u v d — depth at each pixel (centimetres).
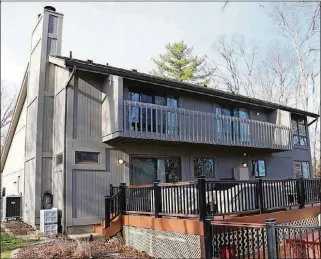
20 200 1498
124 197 996
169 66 3312
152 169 1296
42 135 1232
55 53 1290
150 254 850
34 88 1352
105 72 1131
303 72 2595
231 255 729
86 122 1150
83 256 743
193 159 1412
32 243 884
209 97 1497
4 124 3069
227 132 1375
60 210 1092
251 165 1628
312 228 552
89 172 1123
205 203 732
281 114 1703
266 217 877
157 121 1177
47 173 1219
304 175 1891
